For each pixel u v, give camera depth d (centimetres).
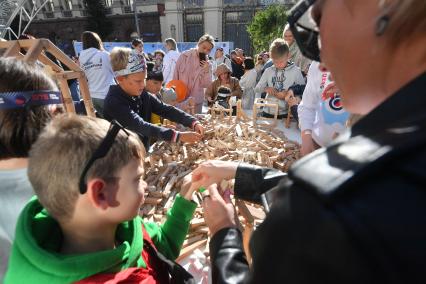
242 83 422
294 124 296
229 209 72
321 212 28
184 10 2683
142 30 2808
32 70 82
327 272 28
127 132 72
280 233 31
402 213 26
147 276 71
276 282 32
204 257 126
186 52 377
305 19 50
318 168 31
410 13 31
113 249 68
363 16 35
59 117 71
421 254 25
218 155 211
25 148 81
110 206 67
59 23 2794
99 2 2698
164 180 179
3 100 76
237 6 2555
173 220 101
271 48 315
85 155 63
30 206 73
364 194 28
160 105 227
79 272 62
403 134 29
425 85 31
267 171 94
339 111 169
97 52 325
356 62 38
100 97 323
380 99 39
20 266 63
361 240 26
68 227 69
